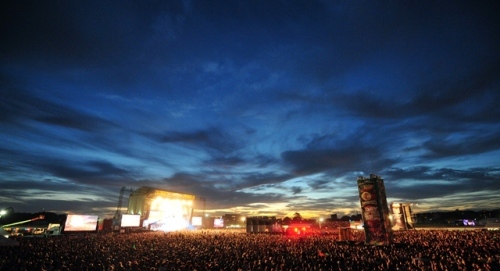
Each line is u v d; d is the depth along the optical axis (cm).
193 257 3288
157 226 9206
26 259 3031
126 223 8088
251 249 4000
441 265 2467
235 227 13675
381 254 3253
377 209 4444
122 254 3588
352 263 2780
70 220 6656
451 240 4422
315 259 3064
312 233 8038
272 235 7356
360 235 5500
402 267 2675
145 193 9506
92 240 5312
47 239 5519
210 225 12588
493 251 3228
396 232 6950
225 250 3916
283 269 2633
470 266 2564
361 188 4641
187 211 10675
